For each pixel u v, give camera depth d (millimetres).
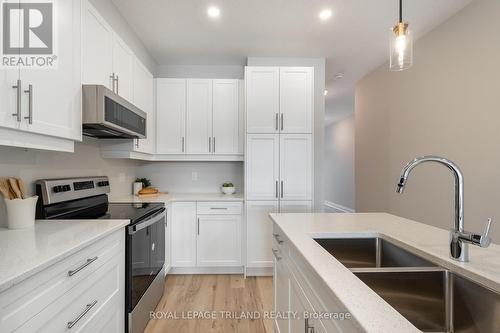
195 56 3473
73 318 1155
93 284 1328
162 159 3350
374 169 4062
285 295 1458
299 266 1172
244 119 3219
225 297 2541
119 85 2268
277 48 3277
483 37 2291
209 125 3359
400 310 972
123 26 2607
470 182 2424
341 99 5762
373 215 1904
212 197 3186
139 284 1896
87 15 1753
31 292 911
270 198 3051
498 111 2176
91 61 1807
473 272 888
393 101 3576
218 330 2027
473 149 2396
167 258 2922
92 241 1264
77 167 2197
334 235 1424
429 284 992
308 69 3092
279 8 2475
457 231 987
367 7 2467
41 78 1317
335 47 3264
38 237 1271
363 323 585
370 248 1448
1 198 1482
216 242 3088
